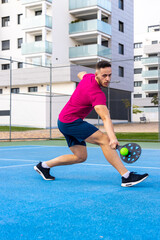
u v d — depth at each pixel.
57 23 32.25
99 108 4.02
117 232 2.49
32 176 5.45
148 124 31.84
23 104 29.20
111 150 4.39
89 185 4.55
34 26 31.52
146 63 52.28
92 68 32.03
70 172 5.90
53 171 6.03
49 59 31.48
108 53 32.44
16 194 3.94
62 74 29.45
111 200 3.59
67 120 4.39
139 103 46.50
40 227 2.62
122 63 36.00
